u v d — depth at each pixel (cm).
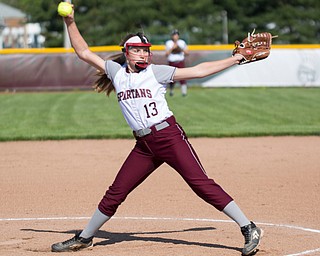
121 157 3691
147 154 1881
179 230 2197
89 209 2539
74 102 6644
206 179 1862
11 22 19425
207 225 2266
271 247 1953
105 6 14738
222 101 6531
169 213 2458
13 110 6009
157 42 12544
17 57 7881
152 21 15200
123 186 1902
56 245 1942
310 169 3306
